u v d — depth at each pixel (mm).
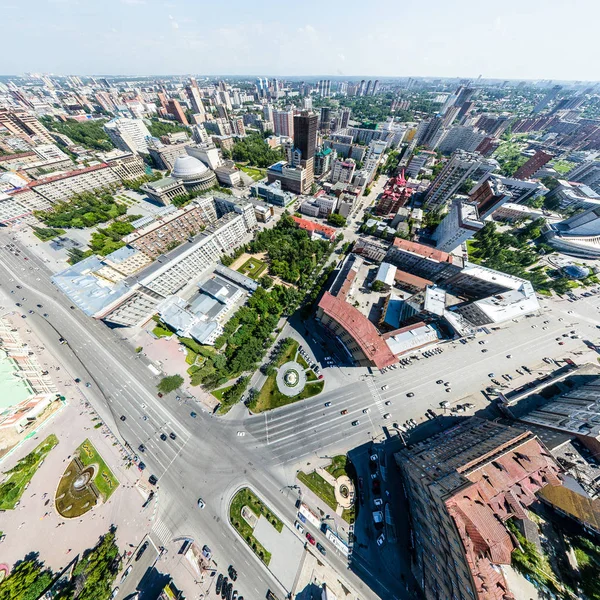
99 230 175000
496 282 126750
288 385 102000
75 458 84875
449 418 96188
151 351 111688
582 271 147000
